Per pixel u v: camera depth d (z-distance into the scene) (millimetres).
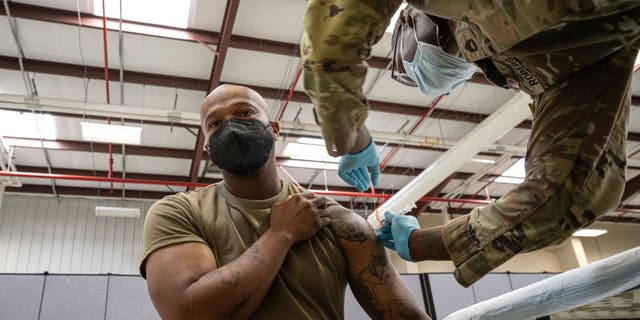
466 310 1825
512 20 663
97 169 6465
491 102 5406
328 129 862
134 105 4996
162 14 3904
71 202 7312
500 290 5184
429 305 4883
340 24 685
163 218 812
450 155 4727
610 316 1610
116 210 6051
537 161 801
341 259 896
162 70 4578
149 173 6637
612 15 646
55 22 3809
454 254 836
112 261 7133
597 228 9539
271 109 5191
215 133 913
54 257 6914
